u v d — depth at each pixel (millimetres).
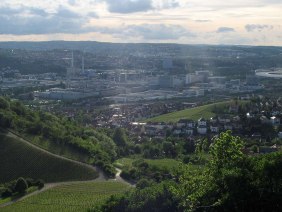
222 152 88875
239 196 83438
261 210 84438
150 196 172500
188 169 94688
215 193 85438
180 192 91938
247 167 89062
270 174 87812
